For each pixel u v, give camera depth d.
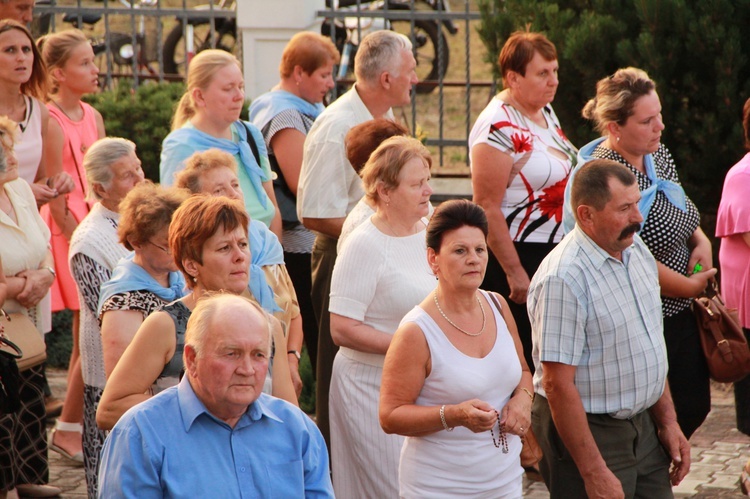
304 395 26.55
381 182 16.36
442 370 13.84
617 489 14.92
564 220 18.16
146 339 13.22
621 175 15.08
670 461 16.34
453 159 46.97
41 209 24.38
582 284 15.05
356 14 34.44
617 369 15.21
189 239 13.45
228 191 17.28
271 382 13.75
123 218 15.13
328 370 19.94
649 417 16.09
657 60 26.45
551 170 21.00
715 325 19.16
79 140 24.94
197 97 21.20
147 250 15.02
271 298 16.31
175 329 13.34
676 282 18.88
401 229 16.53
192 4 57.81
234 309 10.95
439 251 13.88
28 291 19.52
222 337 10.80
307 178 20.84
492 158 20.83
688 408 19.66
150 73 43.31
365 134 18.48
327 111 21.42
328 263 20.67
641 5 26.59
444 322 14.03
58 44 24.83
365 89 21.44
